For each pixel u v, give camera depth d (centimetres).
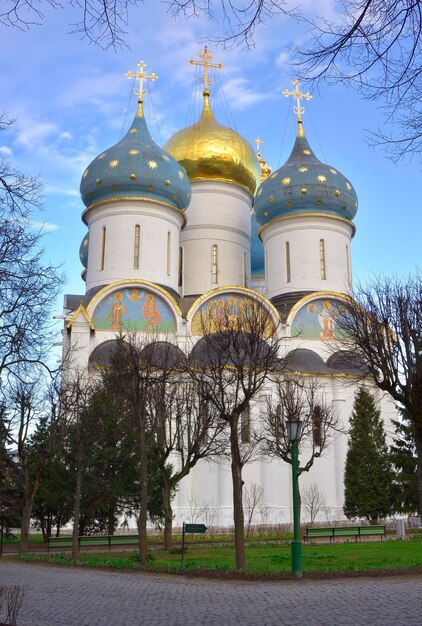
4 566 2253
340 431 4056
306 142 5691
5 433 2806
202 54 6388
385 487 4228
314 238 5222
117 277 4900
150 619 1162
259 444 4031
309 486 4331
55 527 4238
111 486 3250
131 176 5025
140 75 5700
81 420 2980
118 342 3127
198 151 5797
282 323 4662
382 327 2380
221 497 4119
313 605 1270
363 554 2420
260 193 5472
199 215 5722
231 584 1664
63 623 1131
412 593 1395
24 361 1484
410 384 2258
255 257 6562
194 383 2869
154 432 2861
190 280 5606
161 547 2984
